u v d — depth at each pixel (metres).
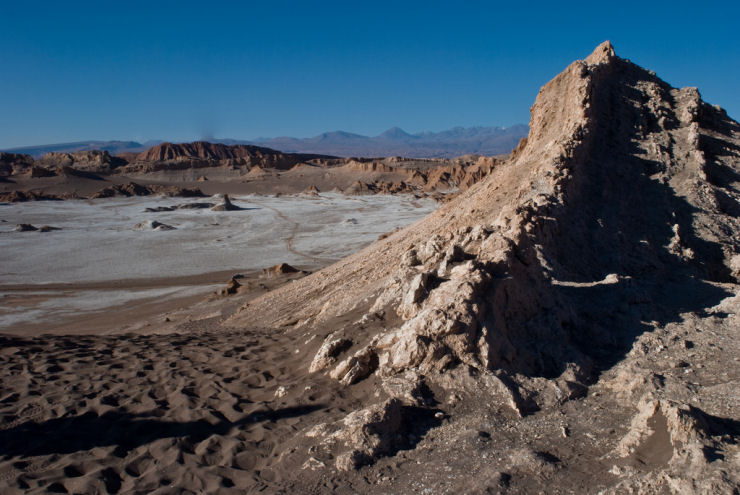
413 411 5.73
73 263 51.34
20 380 8.01
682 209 12.73
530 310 7.19
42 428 6.26
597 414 5.47
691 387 5.68
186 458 5.38
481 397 5.83
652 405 4.74
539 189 12.59
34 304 34.94
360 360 6.79
